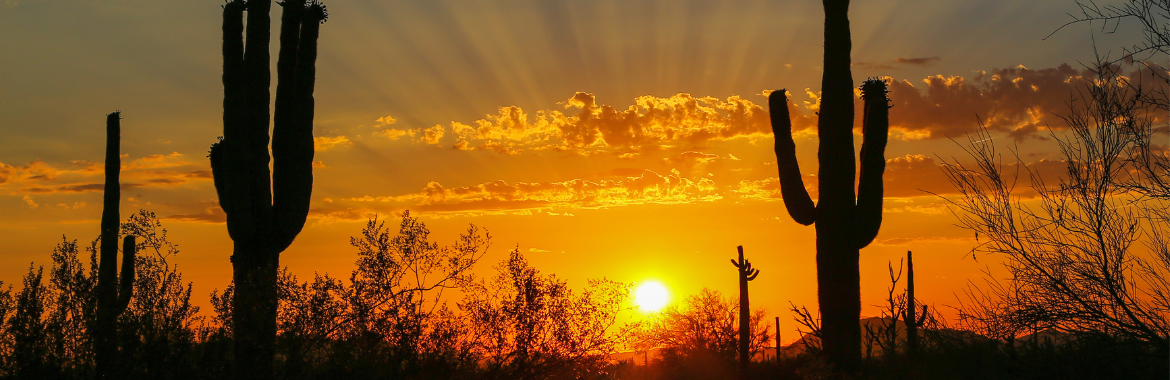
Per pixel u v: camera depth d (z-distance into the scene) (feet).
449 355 34.45
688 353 75.51
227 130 37.17
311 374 31.73
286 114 38.81
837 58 48.08
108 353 29.48
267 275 32.19
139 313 30.96
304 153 38.88
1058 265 26.53
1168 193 23.49
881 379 37.27
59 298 31.01
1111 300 25.93
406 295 34.73
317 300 32.58
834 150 47.39
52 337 30.17
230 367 30.12
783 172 50.03
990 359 28.71
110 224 43.45
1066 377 26.30
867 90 48.16
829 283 46.24
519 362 35.83
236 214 36.45
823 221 47.14
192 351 30.55
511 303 36.11
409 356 33.35
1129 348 25.36
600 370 37.47
